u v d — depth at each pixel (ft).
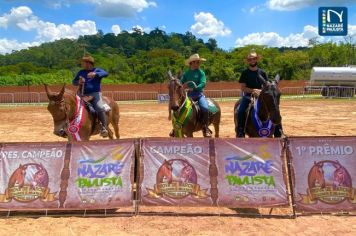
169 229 21.85
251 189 24.53
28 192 24.67
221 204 24.35
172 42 557.74
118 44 578.66
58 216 24.22
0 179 24.82
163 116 86.58
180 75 34.63
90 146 25.32
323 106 111.96
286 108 104.94
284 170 24.79
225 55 294.66
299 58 267.18
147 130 62.13
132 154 25.21
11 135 58.95
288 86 192.24
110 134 34.24
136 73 272.92
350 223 22.68
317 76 160.56
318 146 24.89
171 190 24.64
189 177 24.76
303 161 24.62
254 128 29.53
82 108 29.27
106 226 22.43
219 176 24.75
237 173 24.76
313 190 24.23
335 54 277.64
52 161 25.07
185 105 32.27
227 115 86.58
